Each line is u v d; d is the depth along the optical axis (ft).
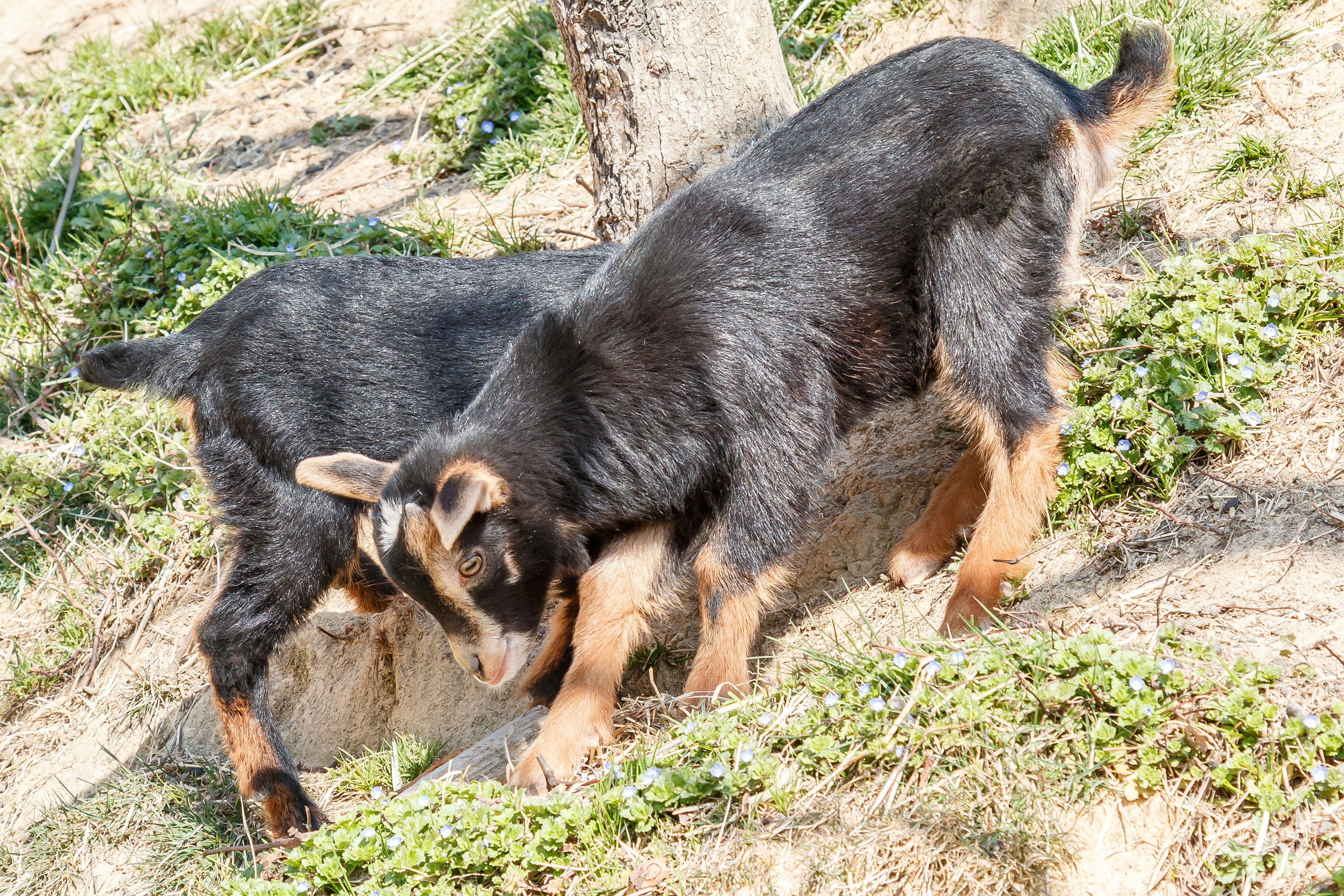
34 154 29.63
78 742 18.62
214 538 19.61
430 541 12.29
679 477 13.16
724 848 10.61
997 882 9.62
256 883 12.22
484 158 24.86
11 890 16.30
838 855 10.11
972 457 14.05
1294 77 17.75
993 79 13.58
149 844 16.07
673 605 13.57
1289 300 13.37
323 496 15.14
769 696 12.08
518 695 16.10
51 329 23.72
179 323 22.18
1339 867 8.98
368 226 22.84
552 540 13.25
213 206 24.70
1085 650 10.59
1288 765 9.64
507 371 13.62
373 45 30.73
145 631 19.45
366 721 17.35
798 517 13.08
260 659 15.37
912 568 13.99
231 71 31.40
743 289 13.07
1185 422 12.83
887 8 22.84
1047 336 13.42
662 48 17.35
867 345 13.55
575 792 12.17
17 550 21.11
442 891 11.24
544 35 25.79
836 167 13.51
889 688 11.32
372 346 15.28
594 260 16.05
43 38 34.06
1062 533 13.21
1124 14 19.67
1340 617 10.51
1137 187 17.29
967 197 13.16
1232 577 11.41
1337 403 12.65
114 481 21.08
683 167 17.78
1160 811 9.85
